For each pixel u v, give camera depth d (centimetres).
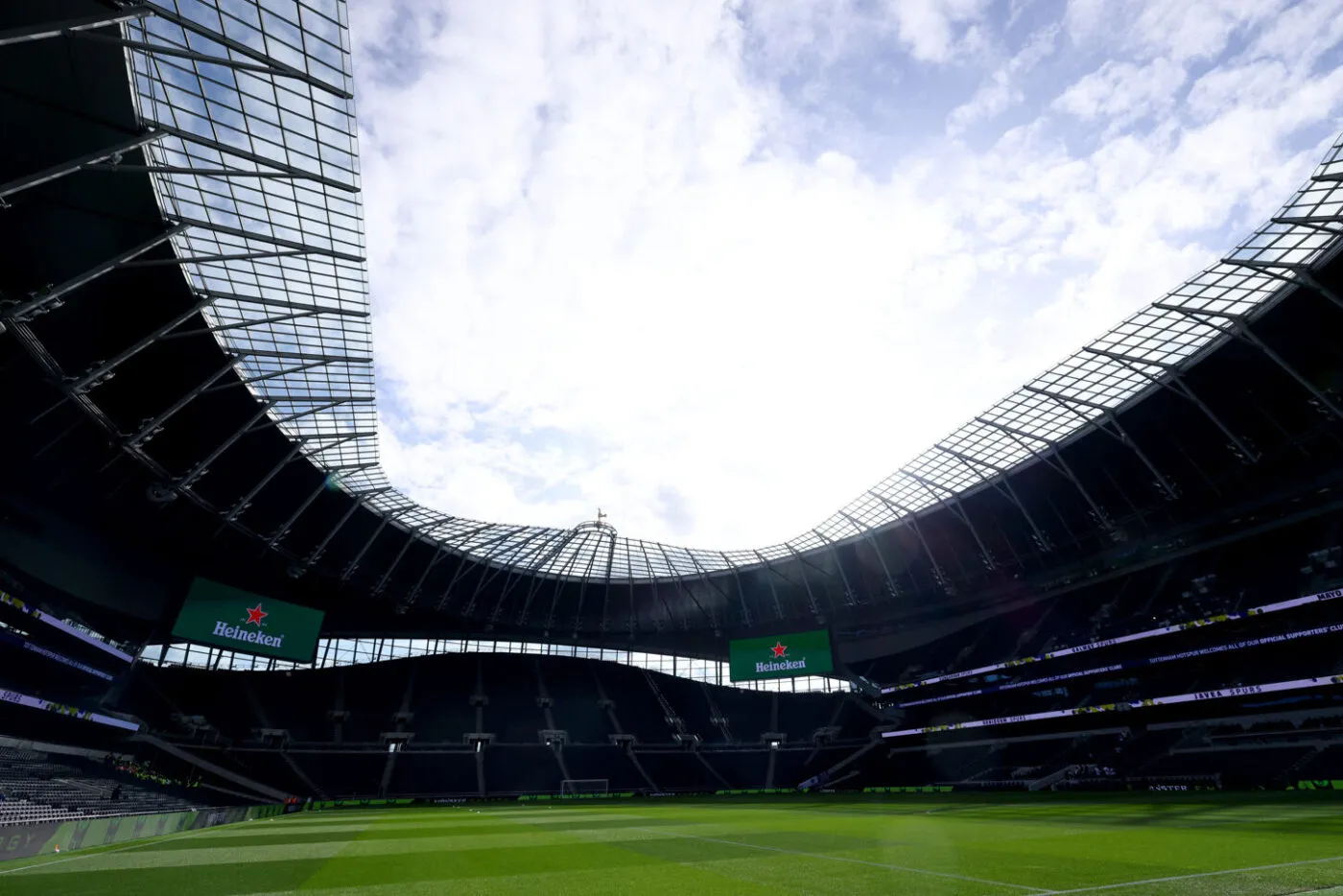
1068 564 5894
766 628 7825
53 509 3838
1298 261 3422
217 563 5031
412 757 5853
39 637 3859
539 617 7625
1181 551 5262
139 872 1173
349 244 2980
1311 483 4372
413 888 978
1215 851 1211
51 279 2730
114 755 4266
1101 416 4769
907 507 6444
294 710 5881
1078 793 4100
